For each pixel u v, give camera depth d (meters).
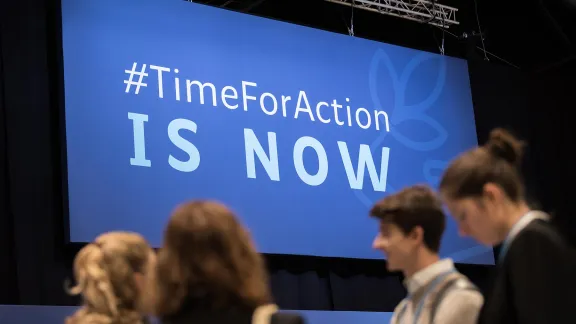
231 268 1.30
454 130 5.64
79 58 4.42
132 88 4.55
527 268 1.39
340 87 5.29
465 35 6.13
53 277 4.15
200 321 1.28
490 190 1.52
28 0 4.43
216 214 1.33
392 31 5.93
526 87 6.23
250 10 5.53
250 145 4.84
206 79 4.81
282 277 4.83
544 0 5.99
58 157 4.33
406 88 5.54
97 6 4.56
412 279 1.93
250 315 1.29
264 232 4.73
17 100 4.27
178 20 4.82
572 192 6.18
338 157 5.12
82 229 4.18
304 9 5.70
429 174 5.45
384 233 1.98
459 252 5.30
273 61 5.09
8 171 4.16
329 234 4.95
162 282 1.32
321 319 4.45
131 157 4.43
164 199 4.47
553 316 1.34
